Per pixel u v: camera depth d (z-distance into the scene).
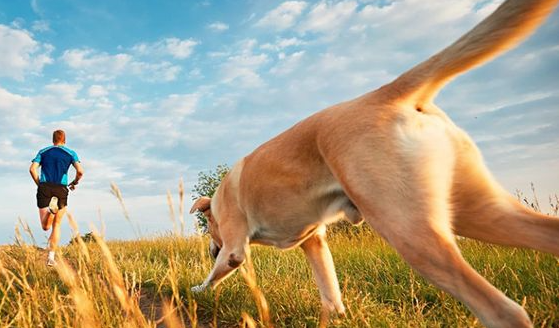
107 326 2.08
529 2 1.66
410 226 1.70
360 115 1.96
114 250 6.29
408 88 1.93
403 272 3.48
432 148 1.79
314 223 2.44
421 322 2.29
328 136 2.07
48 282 3.35
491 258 3.45
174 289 1.97
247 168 2.75
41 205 5.65
